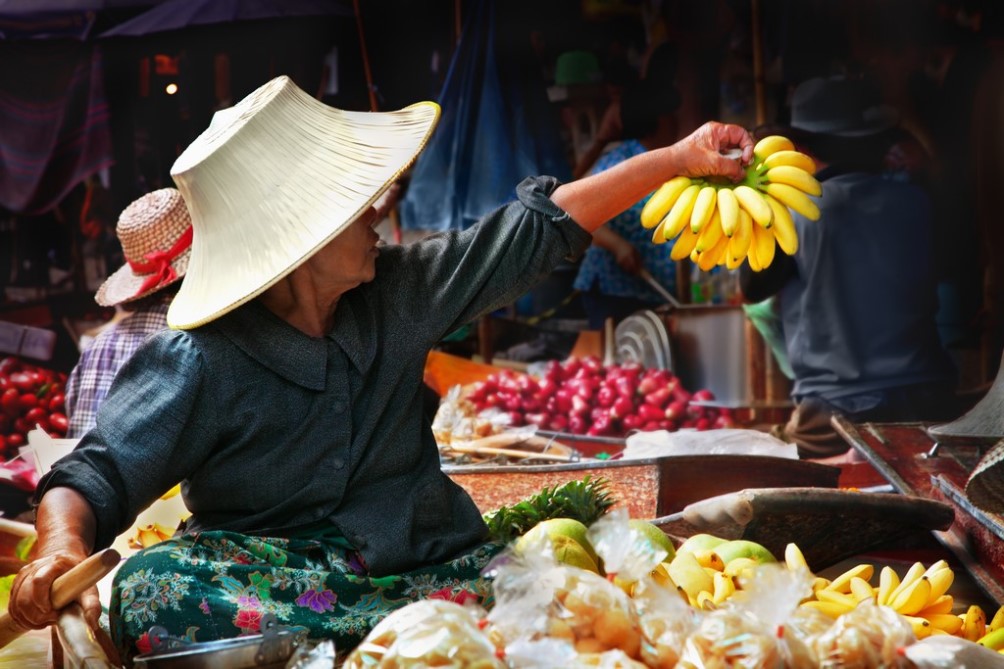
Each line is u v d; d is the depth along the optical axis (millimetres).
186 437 2789
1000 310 7520
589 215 3129
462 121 8328
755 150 3230
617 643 2055
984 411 3912
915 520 3762
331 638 2727
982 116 7621
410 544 2881
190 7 8391
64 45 8398
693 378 7785
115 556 2328
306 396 2852
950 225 7613
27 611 2406
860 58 7832
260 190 2787
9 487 5570
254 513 2881
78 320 8422
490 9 8297
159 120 8477
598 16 8258
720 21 8148
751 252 3234
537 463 5340
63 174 8453
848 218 7488
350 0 8414
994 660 2102
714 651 1976
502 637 2027
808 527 3709
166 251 4355
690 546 3277
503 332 8188
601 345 8039
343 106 8469
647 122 8273
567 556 2861
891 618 2055
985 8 7684
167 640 2324
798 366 7578
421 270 3027
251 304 2857
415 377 2982
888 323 7512
